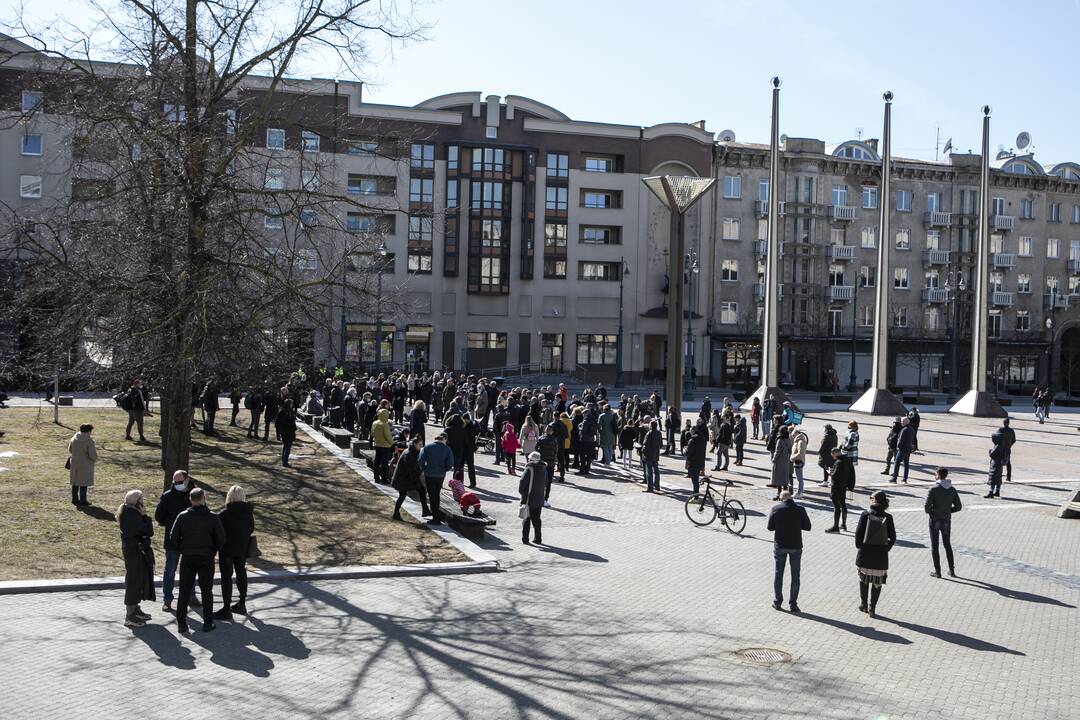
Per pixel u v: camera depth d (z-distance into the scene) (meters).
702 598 13.27
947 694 9.62
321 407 36.53
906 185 76.69
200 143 16.09
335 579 13.93
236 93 20.84
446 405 36.69
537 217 69.75
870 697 9.50
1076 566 16.02
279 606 12.38
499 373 69.06
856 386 69.56
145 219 16.92
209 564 11.20
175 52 17.27
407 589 13.45
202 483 21.30
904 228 76.69
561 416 24.69
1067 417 53.31
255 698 9.09
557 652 10.75
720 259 73.00
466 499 17.73
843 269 75.25
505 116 69.06
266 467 24.12
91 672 9.65
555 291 70.19
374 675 9.84
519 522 18.88
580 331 70.62
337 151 22.72
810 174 74.19
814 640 11.44
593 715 8.90
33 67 18.61
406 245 67.12
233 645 10.68
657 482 22.98
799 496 22.88
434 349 68.00
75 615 11.61
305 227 17.98
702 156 72.44
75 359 18.47
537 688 9.59
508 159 68.62
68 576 13.09
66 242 19.70
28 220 18.03
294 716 8.67
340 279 18.83
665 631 11.66
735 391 66.88
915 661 10.70
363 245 23.58
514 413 26.98
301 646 10.72
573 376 69.62
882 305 48.59
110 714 8.56
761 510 20.89
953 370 65.31
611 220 71.12
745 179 73.38
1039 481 26.84
